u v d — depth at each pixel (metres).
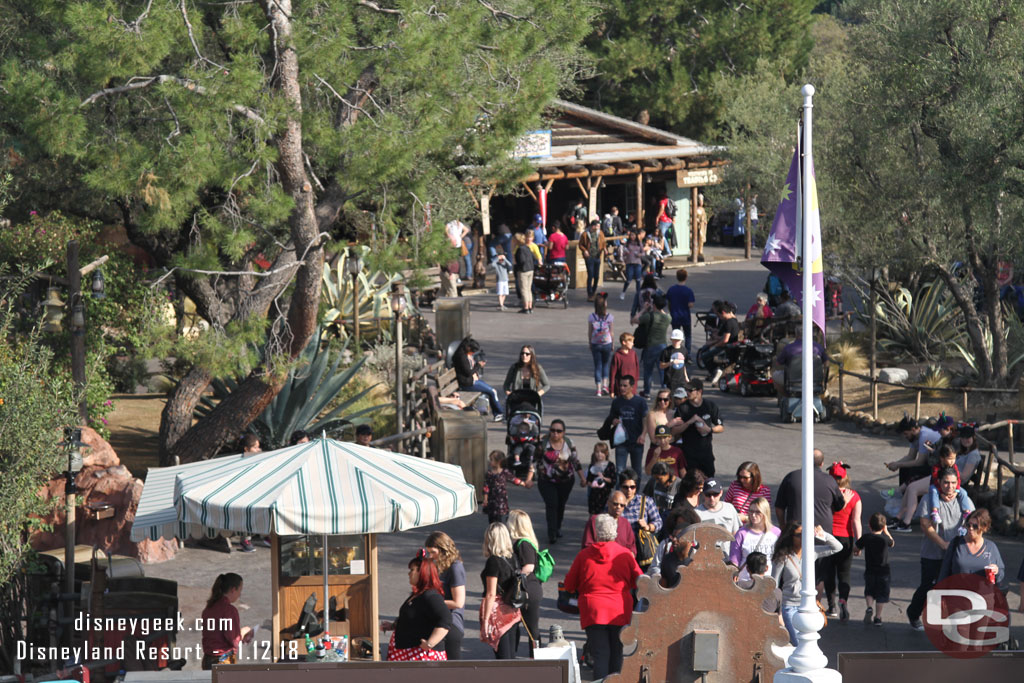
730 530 18.50
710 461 24.53
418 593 15.67
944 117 29.88
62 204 28.73
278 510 14.88
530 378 29.03
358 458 16.38
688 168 64.50
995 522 24.23
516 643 17.03
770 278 45.62
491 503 22.88
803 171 14.43
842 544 19.33
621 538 18.20
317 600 17.11
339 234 35.31
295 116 22.11
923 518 19.11
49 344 26.66
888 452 30.14
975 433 24.53
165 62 25.41
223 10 24.66
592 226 56.62
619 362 30.28
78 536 22.70
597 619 16.20
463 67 24.34
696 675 14.82
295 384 27.92
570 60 47.97
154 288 24.39
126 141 23.45
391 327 38.44
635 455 25.81
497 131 24.56
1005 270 39.97
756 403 35.66
